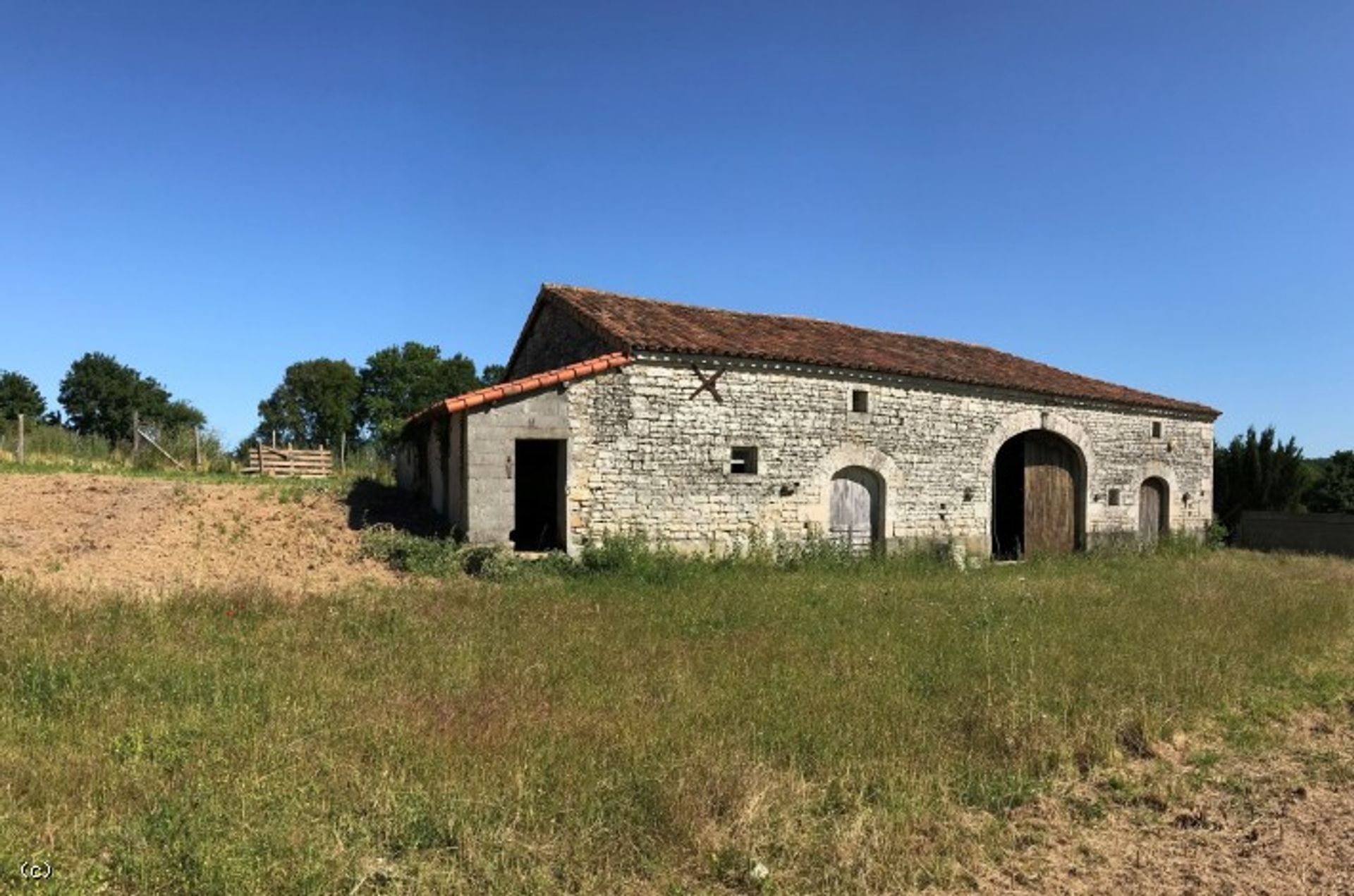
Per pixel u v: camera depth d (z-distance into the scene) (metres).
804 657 7.96
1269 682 8.08
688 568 13.65
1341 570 18.28
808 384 16.09
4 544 12.27
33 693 5.89
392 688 6.43
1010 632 9.40
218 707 5.80
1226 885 4.33
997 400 19.05
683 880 4.04
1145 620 10.28
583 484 13.94
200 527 13.95
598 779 4.84
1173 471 23.31
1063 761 5.79
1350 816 5.26
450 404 13.03
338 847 3.93
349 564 12.80
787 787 4.97
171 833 3.96
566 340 16.73
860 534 16.98
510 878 3.83
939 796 5.10
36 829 4.02
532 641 8.24
